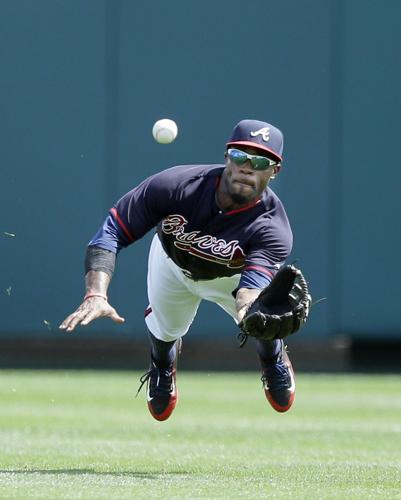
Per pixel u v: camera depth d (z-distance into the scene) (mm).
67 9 59375
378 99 60250
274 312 20438
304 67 60000
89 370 61406
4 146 59469
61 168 59562
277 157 22297
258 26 59844
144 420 42250
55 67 59438
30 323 59938
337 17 60125
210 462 27531
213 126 59781
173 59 59625
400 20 60156
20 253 59656
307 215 60219
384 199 60438
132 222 22875
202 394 52750
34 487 19781
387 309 60625
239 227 22984
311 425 41094
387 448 32906
